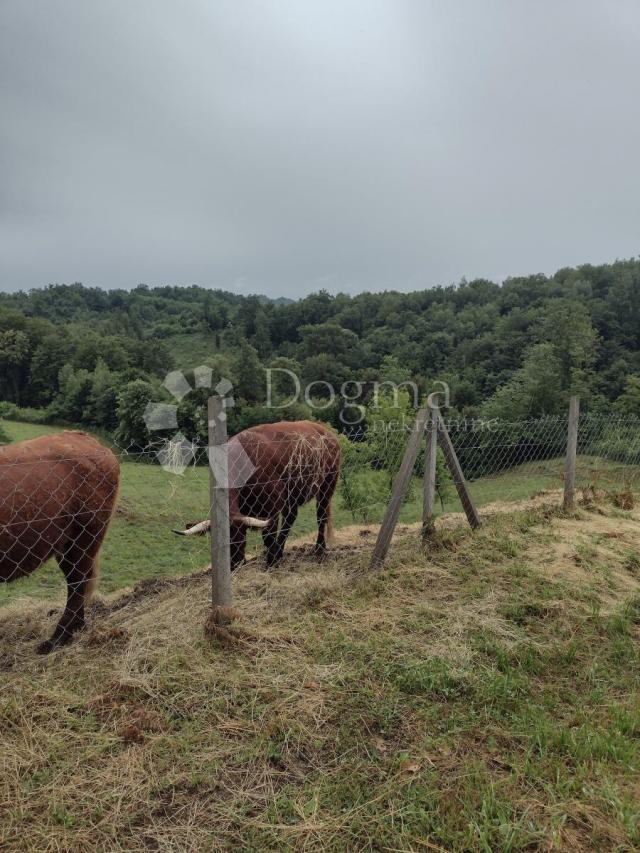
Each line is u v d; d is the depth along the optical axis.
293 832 2.15
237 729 2.75
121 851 2.07
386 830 2.16
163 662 3.24
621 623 3.91
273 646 3.50
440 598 4.30
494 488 10.37
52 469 3.69
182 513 12.37
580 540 5.60
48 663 3.37
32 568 3.69
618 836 2.13
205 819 2.23
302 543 6.68
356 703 2.97
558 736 2.68
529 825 2.17
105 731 2.72
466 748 2.66
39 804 2.28
